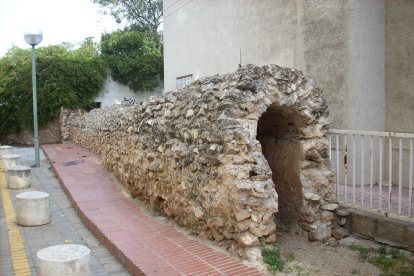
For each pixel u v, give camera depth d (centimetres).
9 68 2025
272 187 406
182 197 497
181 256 411
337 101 655
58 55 2039
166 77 1441
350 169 633
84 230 588
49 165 1234
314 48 686
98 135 1230
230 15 1043
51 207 735
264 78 431
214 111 437
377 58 641
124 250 441
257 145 407
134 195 715
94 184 855
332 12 654
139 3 2744
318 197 461
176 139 524
